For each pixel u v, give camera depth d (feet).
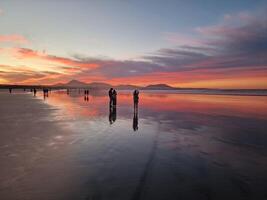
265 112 66.28
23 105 86.63
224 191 15.51
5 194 14.89
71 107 79.36
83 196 14.62
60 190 15.44
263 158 22.89
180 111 69.15
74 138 30.86
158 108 79.66
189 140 30.68
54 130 36.47
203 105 94.02
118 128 38.96
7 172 18.57
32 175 17.98
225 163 21.27
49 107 78.59
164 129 38.60
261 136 33.47
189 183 16.71
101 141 29.35
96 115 56.90
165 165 20.49
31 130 36.27
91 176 17.83
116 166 20.06
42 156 22.77
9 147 25.99
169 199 14.32
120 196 14.61
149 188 15.79
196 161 21.75
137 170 19.12
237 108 79.71
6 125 40.96
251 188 16.01
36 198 14.39
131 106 87.81
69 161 21.30
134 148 26.16
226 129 39.01
